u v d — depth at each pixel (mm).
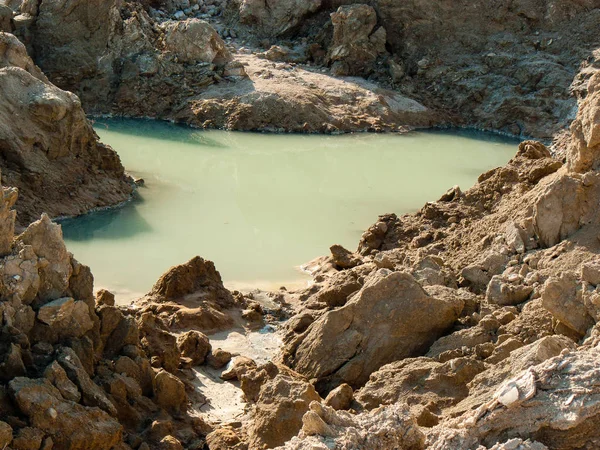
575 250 8984
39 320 6875
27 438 5855
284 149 22219
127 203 15938
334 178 19094
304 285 12125
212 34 26375
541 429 5434
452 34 29312
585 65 26953
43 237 7188
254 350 9305
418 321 8359
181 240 14016
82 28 25688
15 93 15086
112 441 6262
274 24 31172
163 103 25438
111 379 6918
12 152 14703
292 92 25375
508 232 9852
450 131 26250
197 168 19297
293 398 6805
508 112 26688
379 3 29625
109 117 25281
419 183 18938
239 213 15820
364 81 28188
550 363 5691
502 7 29125
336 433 5562
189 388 8094
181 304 10125
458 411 6781
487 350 7703
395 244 12523
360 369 8188
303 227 15148
